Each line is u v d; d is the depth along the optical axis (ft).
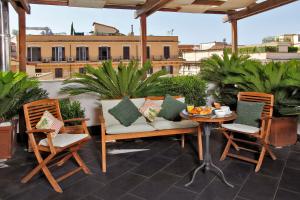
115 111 12.33
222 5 18.52
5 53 14.92
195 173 9.41
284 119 12.74
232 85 16.42
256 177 9.59
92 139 14.89
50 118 10.14
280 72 12.55
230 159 11.36
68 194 8.57
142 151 12.65
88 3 16.46
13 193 8.66
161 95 15.42
